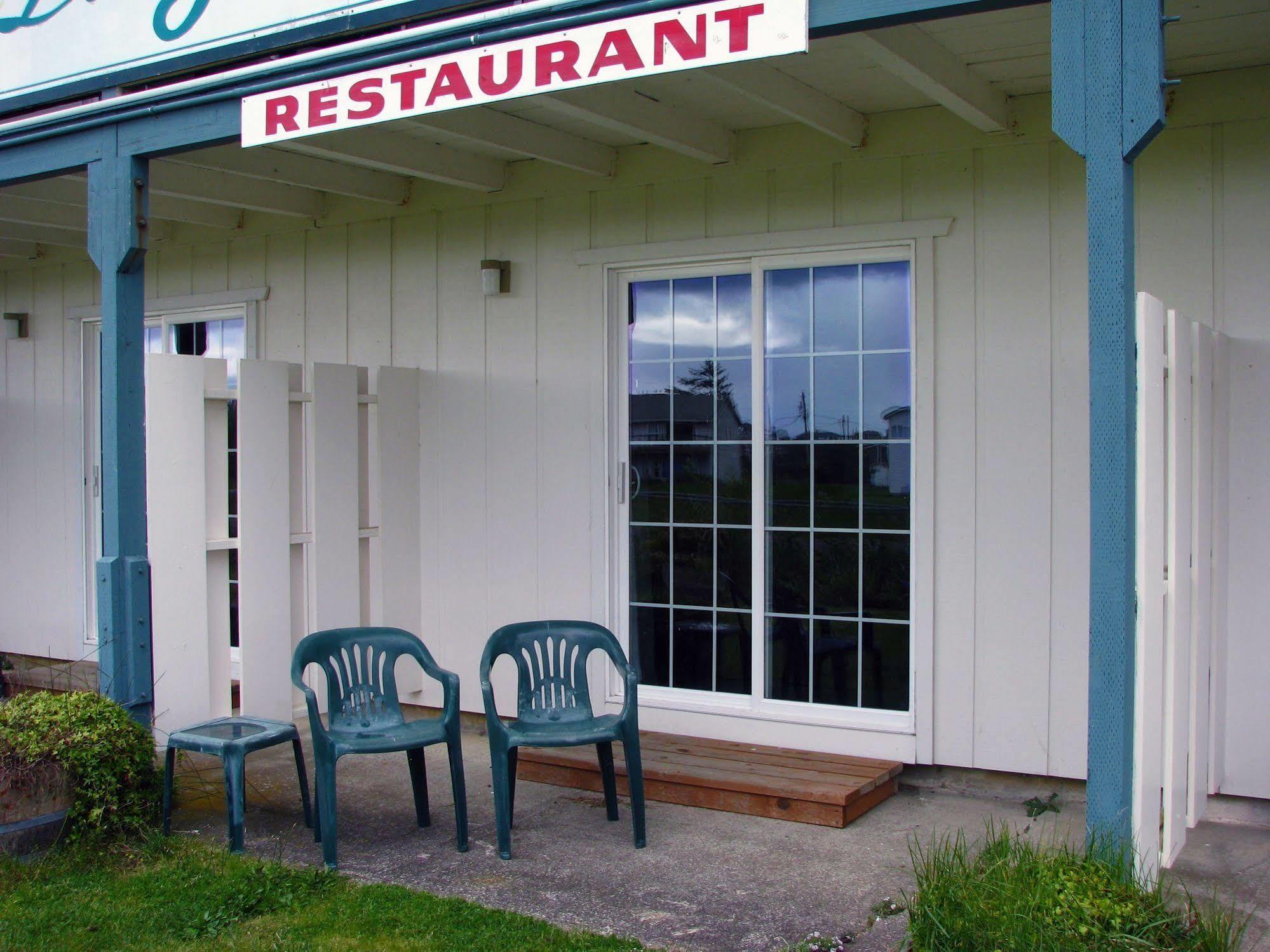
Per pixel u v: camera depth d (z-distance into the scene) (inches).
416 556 232.4
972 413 180.4
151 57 178.7
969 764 181.3
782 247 193.6
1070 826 165.6
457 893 142.7
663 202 205.3
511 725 164.4
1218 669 163.0
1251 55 157.9
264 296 253.3
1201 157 165.6
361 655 170.9
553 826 168.1
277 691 202.7
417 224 232.8
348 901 139.5
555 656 172.4
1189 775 146.0
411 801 181.5
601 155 206.4
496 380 223.5
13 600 301.0
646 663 210.7
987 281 179.5
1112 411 114.7
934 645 183.3
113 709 163.8
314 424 210.4
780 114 187.6
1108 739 115.6
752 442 198.8
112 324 179.3
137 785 162.1
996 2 118.2
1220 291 164.7
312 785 189.0
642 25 135.6
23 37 192.9
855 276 191.8
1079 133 115.1
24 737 152.6
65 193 233.8
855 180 188.5
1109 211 114.1
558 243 216.4
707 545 204.7
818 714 193.5
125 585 179.0
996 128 174.6
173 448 188.7
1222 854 152.3
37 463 297.6
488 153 209.8
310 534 211.2
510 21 146.3
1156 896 112.6
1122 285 113.9
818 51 156.2
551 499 217.5
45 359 295.9
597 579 212.1
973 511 180.4
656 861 153.3
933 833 158.9
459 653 228.4
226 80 168.7
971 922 110.3
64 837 153.9
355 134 189.3
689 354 206.5
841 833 163.9
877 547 190.4
